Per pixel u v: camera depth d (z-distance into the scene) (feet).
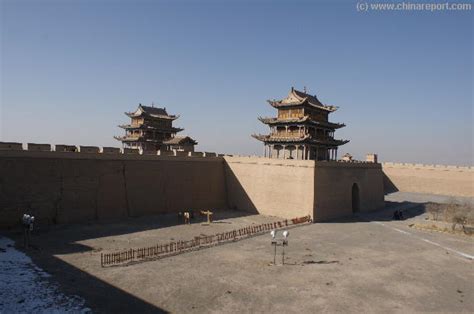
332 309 65.26
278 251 99.86
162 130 268.41
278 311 63.72
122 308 62.28
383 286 76.89
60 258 86.17
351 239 117.08
